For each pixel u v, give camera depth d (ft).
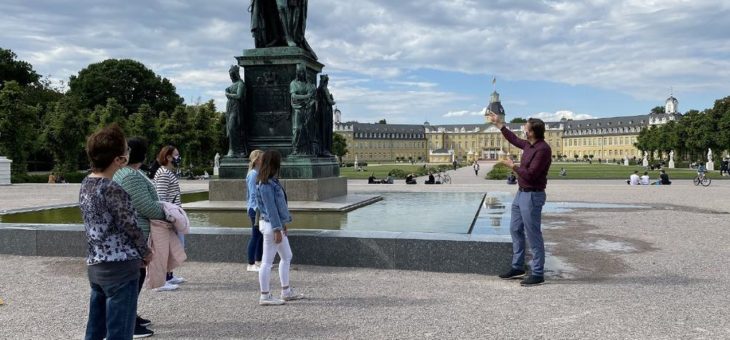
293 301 22.26
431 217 38.42
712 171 220.02
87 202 13.50
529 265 29.55
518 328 18.69
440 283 25.09
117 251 13.53
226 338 17.89
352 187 101.76
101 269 13.52
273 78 45.93
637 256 32.32
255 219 27.30
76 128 165.78
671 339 17.48
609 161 547.08
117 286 13.57
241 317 20.20
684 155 327.88
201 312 20.88
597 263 30.19
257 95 46.29
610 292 23.65
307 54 47.24
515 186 110.32
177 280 25.22
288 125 45.83
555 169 265.54
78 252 31.35
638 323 19.19
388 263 27.94
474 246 26.84
